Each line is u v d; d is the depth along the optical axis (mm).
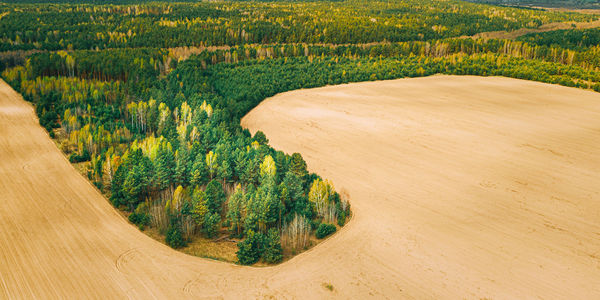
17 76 124250
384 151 84000
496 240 53531
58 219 53125
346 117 105062
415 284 44625
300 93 130500
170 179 62094
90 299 39844
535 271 47500
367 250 50562
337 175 74375
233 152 67375
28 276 42469
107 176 60625
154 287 41906
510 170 74062
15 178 63281
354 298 42062
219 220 52188
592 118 102750
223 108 102688
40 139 79438
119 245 48562
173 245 48844
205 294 41375
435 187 68812
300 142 90500
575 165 76000
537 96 123188
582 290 44625
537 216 59688
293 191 59250
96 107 97500
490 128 95250
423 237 53875
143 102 94875
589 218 59312
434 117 103438
